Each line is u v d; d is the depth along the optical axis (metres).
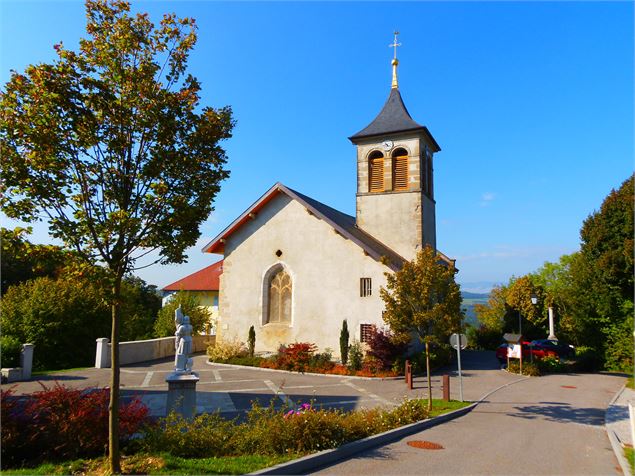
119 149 7.42
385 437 10.35
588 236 31.44
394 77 30.11
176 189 8.04
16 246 6.88
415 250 26.14
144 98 7.60
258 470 7.35
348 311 23.16
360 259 23.41
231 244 26.62
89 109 7.37
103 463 7.57
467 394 17.44
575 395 18.16
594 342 29.92
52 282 27.22
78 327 26.53
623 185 29.91
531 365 24.16
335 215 28.41
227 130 8.55
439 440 10.65
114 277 7.08
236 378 19.67
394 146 27.47
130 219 6.98
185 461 7.70
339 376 20.41
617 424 13.12
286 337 24.27
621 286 28.73
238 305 25.75
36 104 6.98
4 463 7.52
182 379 10.50
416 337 24.36
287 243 25.27
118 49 7.58
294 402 14.55
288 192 25.14
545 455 9.77
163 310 34.84
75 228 7.10
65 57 7.28
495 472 8.38
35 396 8.39
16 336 24.56
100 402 8.55
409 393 16.84
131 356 23.69
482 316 47.62
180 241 8.21
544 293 39.38
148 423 9.27
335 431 9.44
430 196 29.20
